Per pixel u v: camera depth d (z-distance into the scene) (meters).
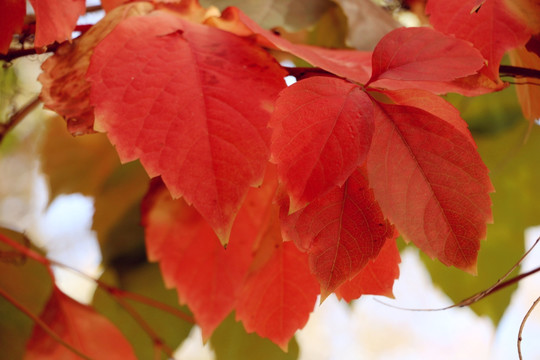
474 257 0.71
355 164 0.70
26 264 0.92
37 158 1.19
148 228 0.86
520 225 1.14
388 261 0.76
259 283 0.80
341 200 0.72
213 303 0.85
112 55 0.73
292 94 0.71
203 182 0.70
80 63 0.75
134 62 0.73
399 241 1.11
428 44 0.73
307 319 0.80
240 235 0.85
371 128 0.71
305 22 0.87
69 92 0.75
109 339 0.89
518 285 1.12
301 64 0.89
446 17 0.77
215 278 0.85
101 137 1.03
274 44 0.76
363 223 0.72
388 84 0.75
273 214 0.80
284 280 0.80
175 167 0.70
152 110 0.71
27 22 0.81
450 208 0.72
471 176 0.72
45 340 0.88
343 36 0.90
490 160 1.12
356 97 0.71
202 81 0.72
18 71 0.92
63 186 1.03
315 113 0.71
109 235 0.98
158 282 0.98
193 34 0.75
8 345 0.92
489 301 1.12
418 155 0.72
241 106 0.72
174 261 0.86
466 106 1.10
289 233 0.71
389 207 0.72
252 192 0.83
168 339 0.99
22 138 1.21
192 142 0.71
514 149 1.11
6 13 0.76
